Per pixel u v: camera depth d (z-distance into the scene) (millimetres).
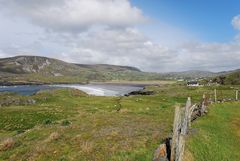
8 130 58812
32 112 76500
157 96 137625
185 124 22953
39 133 30750
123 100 116312
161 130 27484
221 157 24000
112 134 26031
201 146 24000
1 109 83000
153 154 20500
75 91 158375
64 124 34938
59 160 20984
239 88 174625
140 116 37969
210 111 39281
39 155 22703
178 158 18719
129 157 20172
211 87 193250
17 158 23156
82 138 25672
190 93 139125
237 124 35719
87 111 79000
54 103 109812
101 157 20484
